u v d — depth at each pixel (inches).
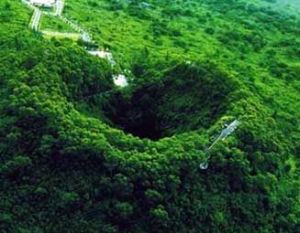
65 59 5733.3
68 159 4813.0
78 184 4749.0
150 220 4672.7
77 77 5703.7
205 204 4820.4
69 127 4872.0
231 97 5551.2
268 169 5329.7
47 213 4736.7
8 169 4869.6
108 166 4709.6
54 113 4943.4
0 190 4857.3
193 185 4808.1
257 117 5438.0
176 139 5054.1
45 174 4835.1
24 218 4753.9
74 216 4707.2
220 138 5113.2
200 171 4869.6
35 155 4884.4
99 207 4702.3
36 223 4729.3
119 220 4680.1
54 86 5354.3
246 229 5024.6
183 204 4729.3
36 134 4943.4
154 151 4827.8
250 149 5191.9
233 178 5034.5
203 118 5506.9
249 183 5083.7
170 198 4702.3
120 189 4672.7
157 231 4672.7
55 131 4874.5
